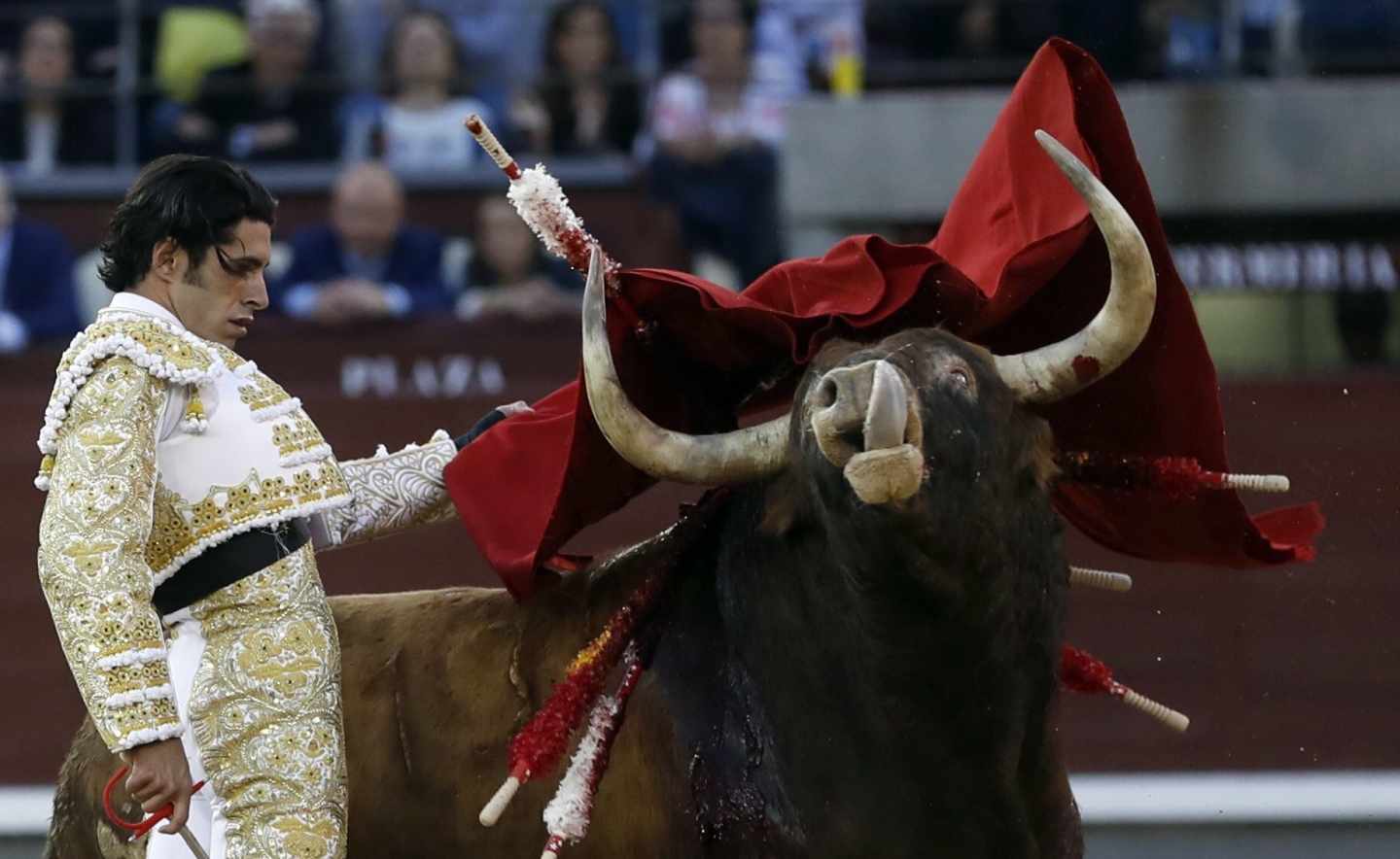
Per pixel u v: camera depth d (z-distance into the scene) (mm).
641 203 20078
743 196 19859
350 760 9062
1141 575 17719
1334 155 19156
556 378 18781
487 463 9188
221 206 8023
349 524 9219
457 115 20953
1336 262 19297
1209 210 19359
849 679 8219
